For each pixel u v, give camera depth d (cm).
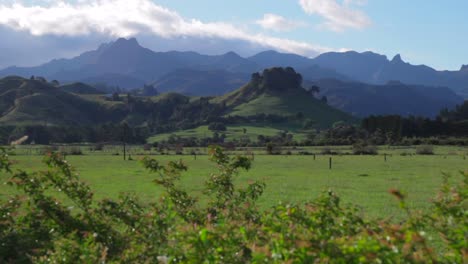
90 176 4891
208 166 6325
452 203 620
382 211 2348
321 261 480
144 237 771
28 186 867
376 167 6050
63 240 751
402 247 473
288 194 3192
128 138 18275
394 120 16225
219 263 549
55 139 16812
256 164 6831
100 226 818
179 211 927
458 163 6681
